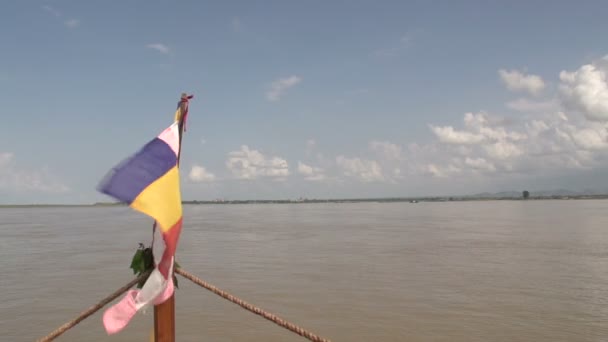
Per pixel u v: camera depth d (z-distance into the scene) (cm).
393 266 2341
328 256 2752
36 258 2770
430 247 3120
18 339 1283
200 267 2419
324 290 1814
